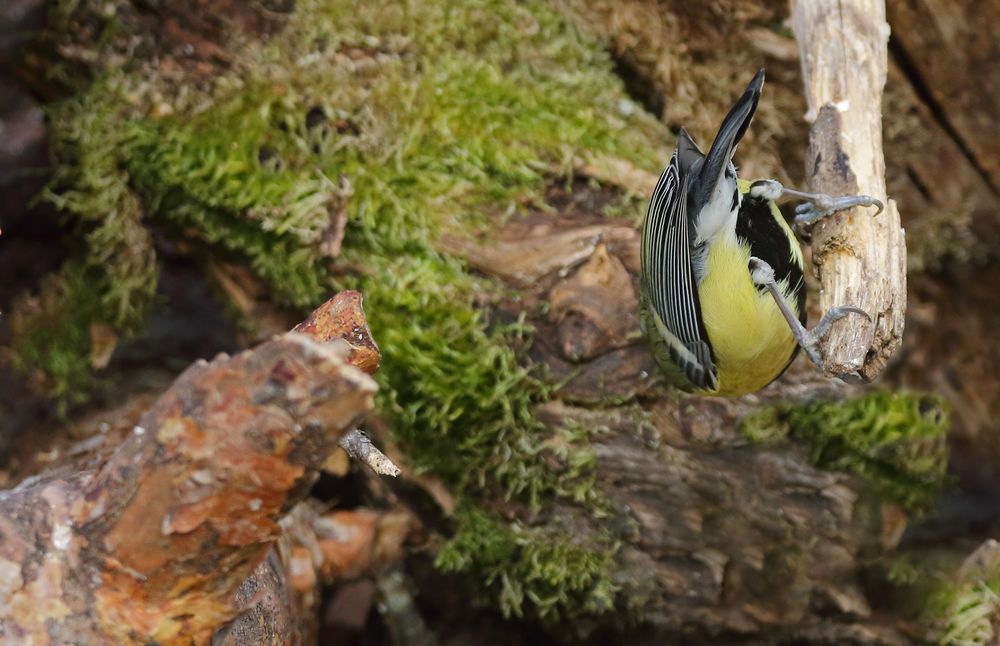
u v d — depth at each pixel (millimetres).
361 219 5934
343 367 2836
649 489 5848
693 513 5852
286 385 2838
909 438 5863
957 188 6883
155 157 6098
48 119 6312
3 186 6297
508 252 5879
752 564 5863
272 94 6152
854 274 4422
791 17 6320
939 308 7020
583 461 5789
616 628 6141
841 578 5836
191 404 2943
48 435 6535
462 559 5984
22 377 6527
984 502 6656
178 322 6652
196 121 6133
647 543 5879
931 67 6539
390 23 6492
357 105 6199
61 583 3209
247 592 4145
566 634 6273
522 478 5844
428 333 5754
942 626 5730
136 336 6660
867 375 4430
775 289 4773
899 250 4496
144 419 3117
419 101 6262
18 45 6094
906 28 6438
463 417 5781
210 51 6242
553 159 6176
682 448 5855
